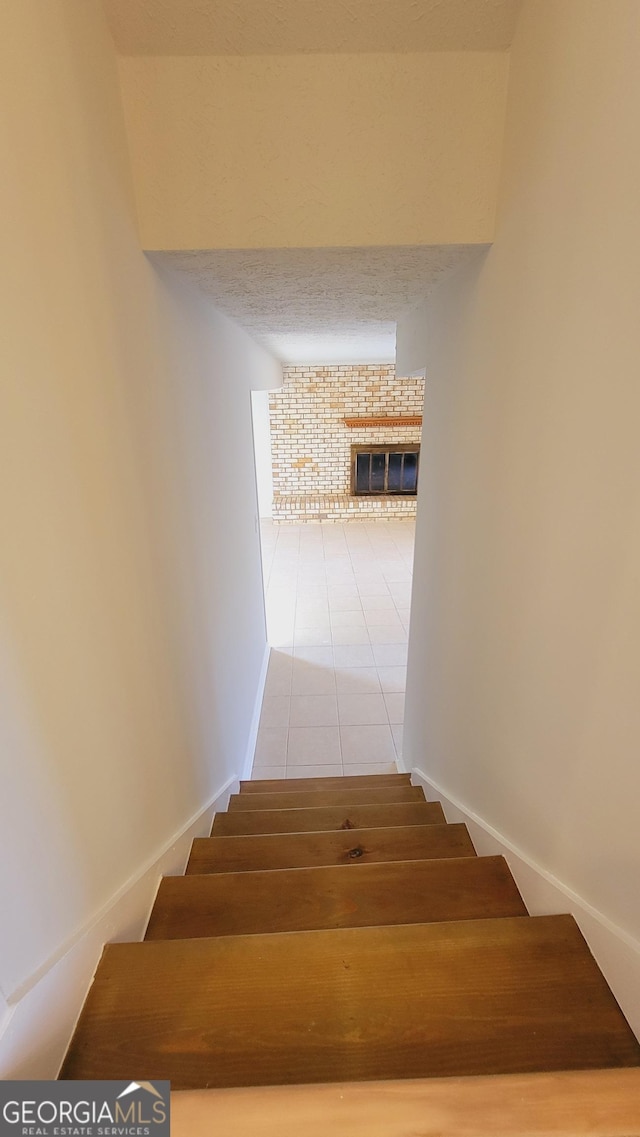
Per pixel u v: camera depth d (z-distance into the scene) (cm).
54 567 73
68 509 78
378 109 103
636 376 69
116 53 96
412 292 170
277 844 144
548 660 100
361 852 140
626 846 80
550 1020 78
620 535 76
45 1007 70
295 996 80
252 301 178
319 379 615
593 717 86
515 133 100
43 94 70
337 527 632
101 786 90
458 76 101
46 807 72
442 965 85
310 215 109
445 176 108
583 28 75
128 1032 76
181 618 142
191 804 150
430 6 93
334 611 423
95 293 88
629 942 79
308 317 222
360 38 97
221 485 201
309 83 100
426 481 191
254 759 269
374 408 629
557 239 87
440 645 174
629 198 68
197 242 111
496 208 110
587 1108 54
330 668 347
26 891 67
